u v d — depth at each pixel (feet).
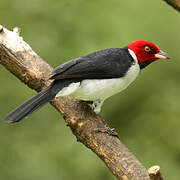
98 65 28.07
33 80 29.45
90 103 30.30
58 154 42.27
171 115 45.70
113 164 25.50
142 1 45.06
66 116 28.22
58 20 45.83
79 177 41.34
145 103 46.09
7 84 44.47
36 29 45.55
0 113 43.78
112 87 28.78
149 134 45.52
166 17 44.98
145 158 43.65
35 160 42.19
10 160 42.65
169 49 45.32
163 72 46.37
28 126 44.52
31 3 46.50
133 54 29.99
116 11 44.70
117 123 45.98
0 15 45.93
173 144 44.70
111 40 42.65
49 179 41.22
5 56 29.45
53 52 44.11
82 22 44.98
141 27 43.65
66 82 27.53
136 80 46.06
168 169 42.68
